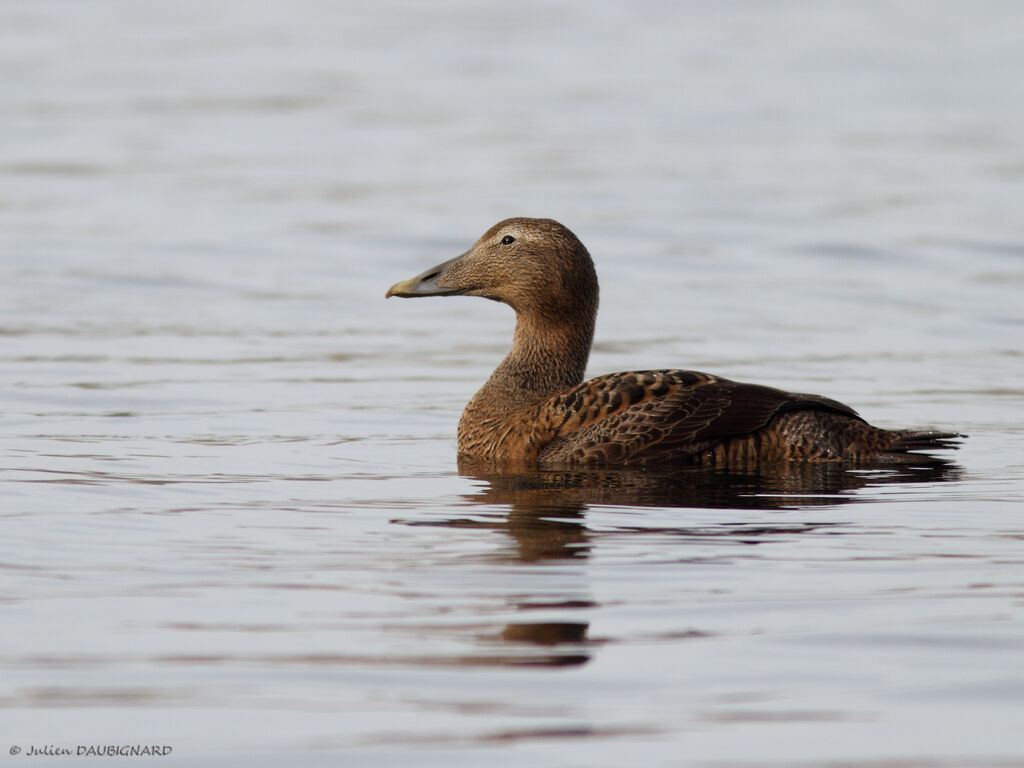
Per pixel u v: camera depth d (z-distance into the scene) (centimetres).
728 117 3531
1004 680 720
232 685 717
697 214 2541
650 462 1185
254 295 2014
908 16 5162
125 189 2705
